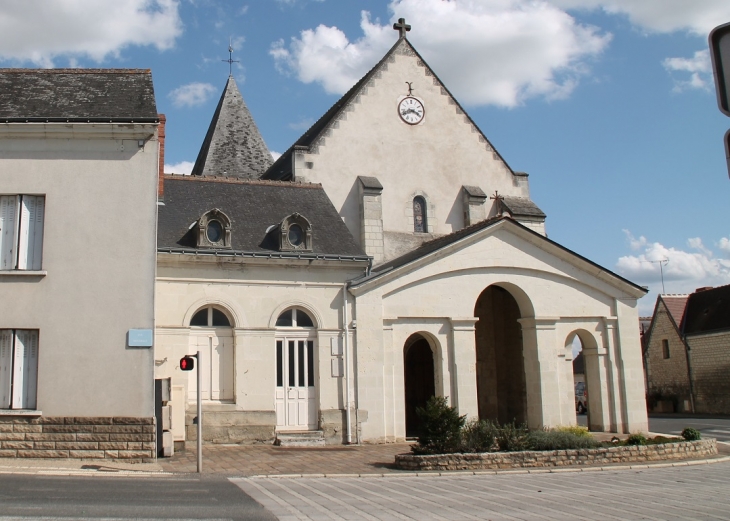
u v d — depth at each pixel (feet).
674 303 157.38
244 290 72.02
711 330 141.79
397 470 52.65
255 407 70.38
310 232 75.15
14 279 54.65
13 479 42.34
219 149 117.29
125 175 56.59
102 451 53.62
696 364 145.69
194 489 39.60
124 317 54.95
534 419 79.51
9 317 54.19
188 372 69.36
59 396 53.78
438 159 99.40
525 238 80.89
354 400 73.31
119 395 54.24
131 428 54.03
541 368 79.51
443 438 55.36
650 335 160.56
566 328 81.87
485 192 101.35
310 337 74.18
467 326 77.61
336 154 93.71
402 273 76.33
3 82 60.85
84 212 55.77
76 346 54.34
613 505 36.45
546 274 81.41
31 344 54.85
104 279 55.21
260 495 38.06
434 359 77.51
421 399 88.79
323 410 72.43
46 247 55.16
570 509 34.96
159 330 68.74
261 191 82.33
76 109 57.57
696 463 58.08
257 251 73.05
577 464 55.88
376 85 97.66
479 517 32.27
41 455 53.11
